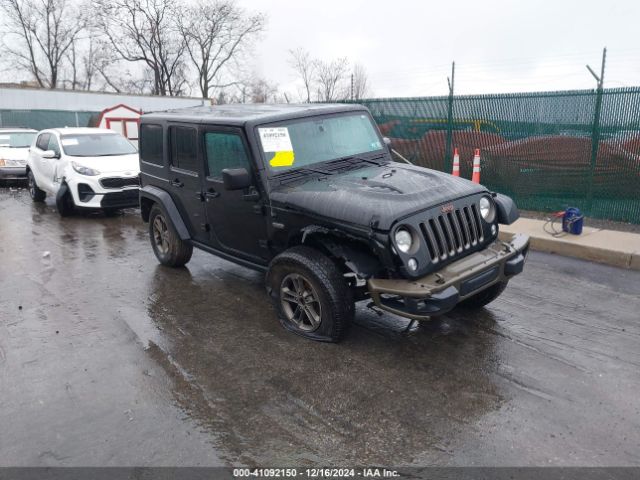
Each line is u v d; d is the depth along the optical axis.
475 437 3.29
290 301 4.83
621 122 9.01
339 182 4.70
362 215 4.07
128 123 17.66
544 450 3.15
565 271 6.59
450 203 4.36
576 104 9.55
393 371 4.12
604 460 3.05
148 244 8.40
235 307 5.57
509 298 5.65
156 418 3.58
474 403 3.66
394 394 3.80
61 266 7.20
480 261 4.35
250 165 4.88
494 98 10.81
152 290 6.16
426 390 3.85
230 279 6.52
